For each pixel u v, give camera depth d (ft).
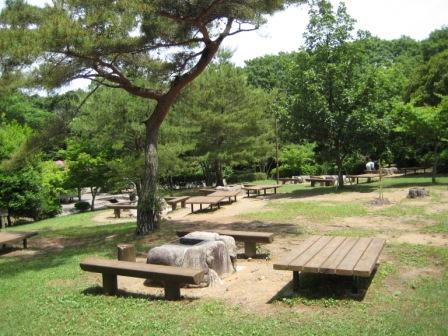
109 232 46.16
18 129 83.10
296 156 118.11
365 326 16.28
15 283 26.76
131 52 39.06
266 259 28.07
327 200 57.00
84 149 80.07
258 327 16.90
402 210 43.83
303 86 69.31
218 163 96.32
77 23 33.04
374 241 23.94
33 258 35.94
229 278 24.39
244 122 89.61
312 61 70.23
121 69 43.16
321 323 16.88
